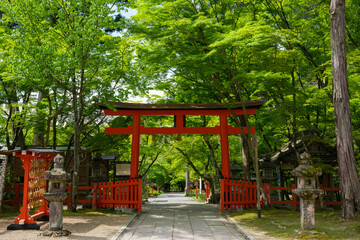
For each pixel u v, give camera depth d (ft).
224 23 50.72
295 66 47.16
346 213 35.63
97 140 57.67
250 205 48.57
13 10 38.45
